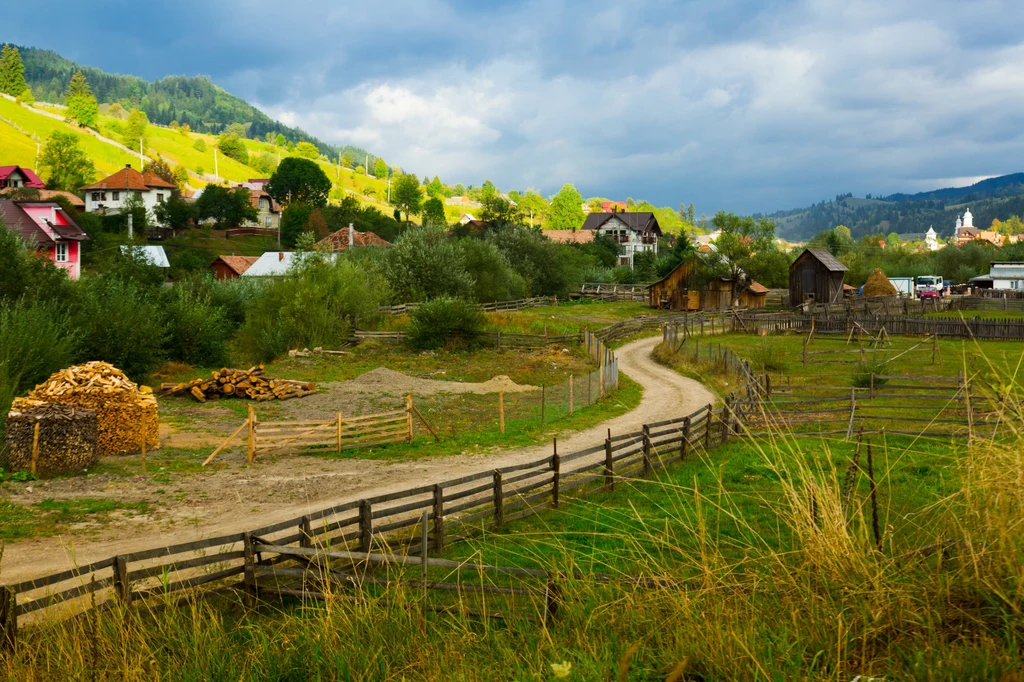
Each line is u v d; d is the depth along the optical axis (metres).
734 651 5.10
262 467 18.31
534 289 79.69
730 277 73.38
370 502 11.00
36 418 16.59
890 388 25.30
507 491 14.91
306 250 49.91
